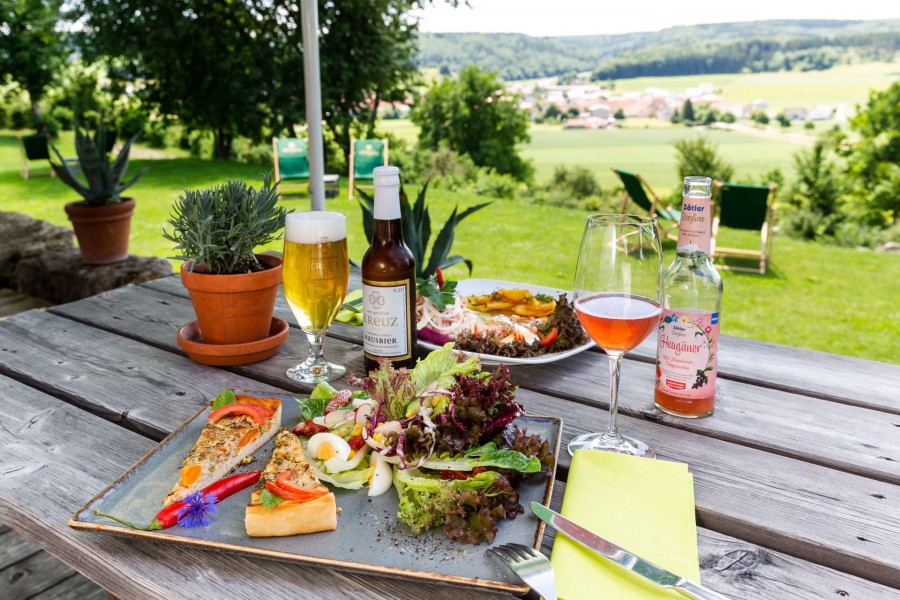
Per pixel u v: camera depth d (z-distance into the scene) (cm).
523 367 131
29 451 102
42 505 88
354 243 691
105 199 337
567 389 121
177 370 132
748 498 88
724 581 73
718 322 107
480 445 86
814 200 891
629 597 68
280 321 145
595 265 93
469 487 78
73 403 121
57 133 1580
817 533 81
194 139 1453
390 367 90
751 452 100
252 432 94
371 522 79
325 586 72
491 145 1259
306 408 101
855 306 581
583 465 92
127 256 352
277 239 132
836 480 93
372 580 73
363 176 871
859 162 878
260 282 128
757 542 83
